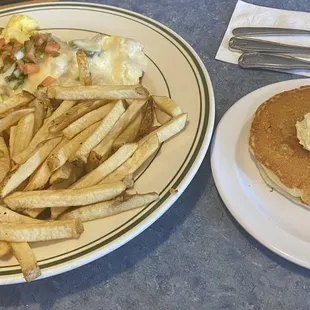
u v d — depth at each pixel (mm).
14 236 359
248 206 384
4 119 437
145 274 374
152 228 400
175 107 422
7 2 696
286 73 516
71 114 421
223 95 502
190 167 394
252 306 345
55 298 370
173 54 499
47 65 509
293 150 392
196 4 627
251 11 589
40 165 399
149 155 395
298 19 568
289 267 363
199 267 372
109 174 389
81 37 565
